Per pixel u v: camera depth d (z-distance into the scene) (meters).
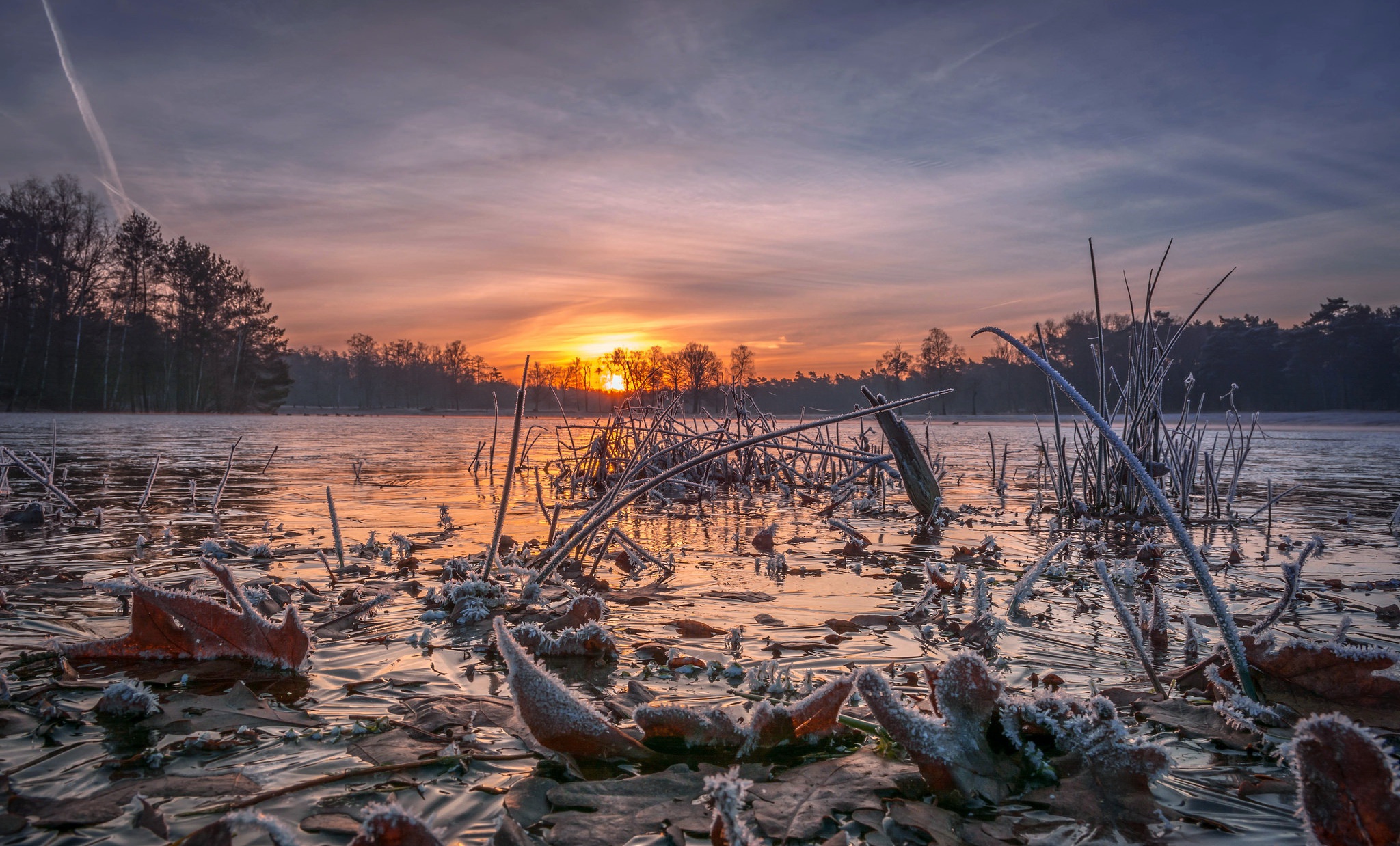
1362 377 71.56
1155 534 5.60
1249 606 3.31
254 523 5.70
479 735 1.81
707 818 1.42
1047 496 8.45
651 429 8.91
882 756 1.71
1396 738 1.75
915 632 2.84
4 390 49.34
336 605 3.14
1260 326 78.50
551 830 1.37
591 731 1.69
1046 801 1.50
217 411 65.88
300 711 1.97
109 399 57.84
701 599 3.42
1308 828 1.30
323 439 22.38
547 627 2.78
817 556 4.66
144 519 5.86
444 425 44.34
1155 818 1.45
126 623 2.80
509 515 6.42
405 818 1.14
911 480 6.76
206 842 1.26
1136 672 2.36
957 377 107.50
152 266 60.66
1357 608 3.27
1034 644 2.69
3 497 7.12
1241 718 1.82
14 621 2.83
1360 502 7.85
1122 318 82.62
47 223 51.47
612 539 4.11
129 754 1.68
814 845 1.33
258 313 68.94
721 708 2.00
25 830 1.35
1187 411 7.50
